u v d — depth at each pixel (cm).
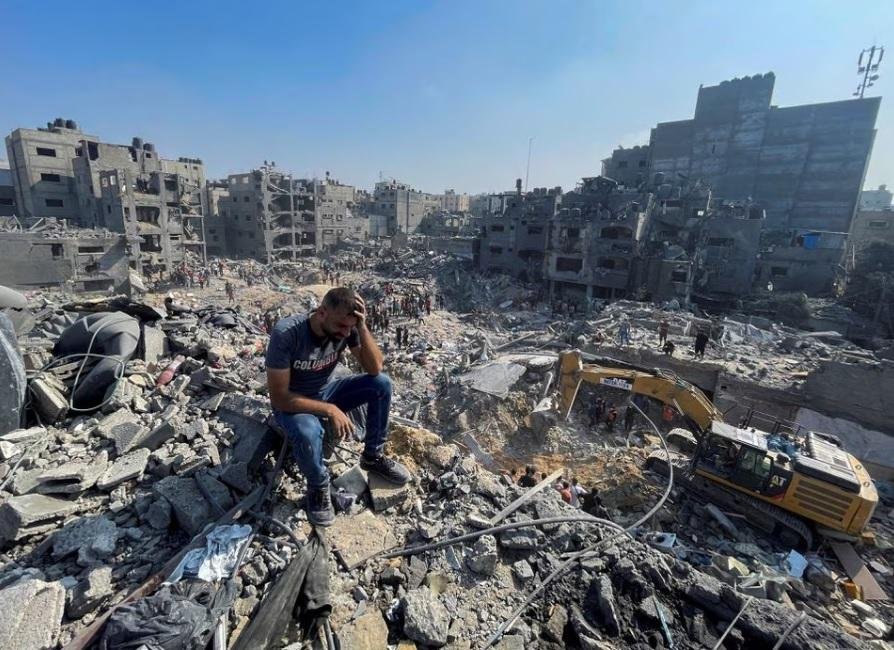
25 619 312
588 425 1900
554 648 408
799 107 6125
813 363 2527
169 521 431
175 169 7350
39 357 704
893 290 3791
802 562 1131
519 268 6272
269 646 334
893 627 917
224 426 552
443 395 2061
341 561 426
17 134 5934
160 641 304
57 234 4516
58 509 423
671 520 1321
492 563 456
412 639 380
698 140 6831
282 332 404
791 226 6322
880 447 1939
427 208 12044
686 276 4681
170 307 1184
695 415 1655
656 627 454
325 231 8631
